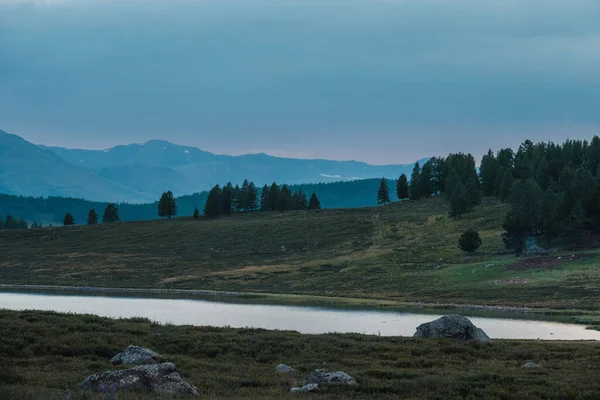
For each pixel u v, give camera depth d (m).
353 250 158.88
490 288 101.31
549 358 31.80
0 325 34.09
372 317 70.75
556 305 81.88
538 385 23.75
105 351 29.98
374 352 32.41
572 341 41.12
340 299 97.38
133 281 138.50
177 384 21.52
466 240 133.75
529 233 138.12
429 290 106.31
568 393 22.22
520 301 87.81
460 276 115.25
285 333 39.09
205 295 110.50
